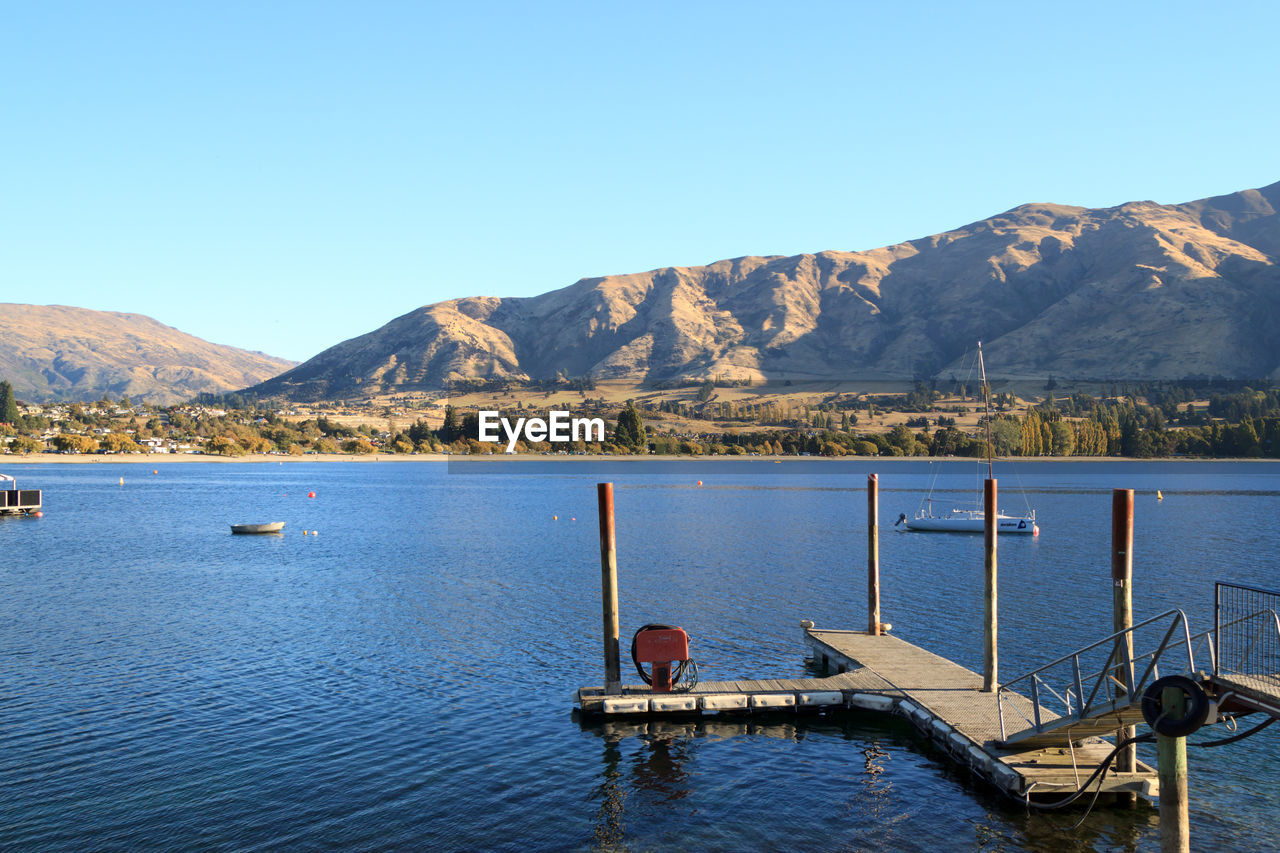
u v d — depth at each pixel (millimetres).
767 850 22766
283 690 34688
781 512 120125
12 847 22016
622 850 22641
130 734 29672
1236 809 24781
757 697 32375
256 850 22172
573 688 35469
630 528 98688
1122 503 23703
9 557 73750
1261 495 149750
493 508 129000
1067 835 23578
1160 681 18688
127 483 191250
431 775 26891
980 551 79688
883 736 30609
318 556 75062
